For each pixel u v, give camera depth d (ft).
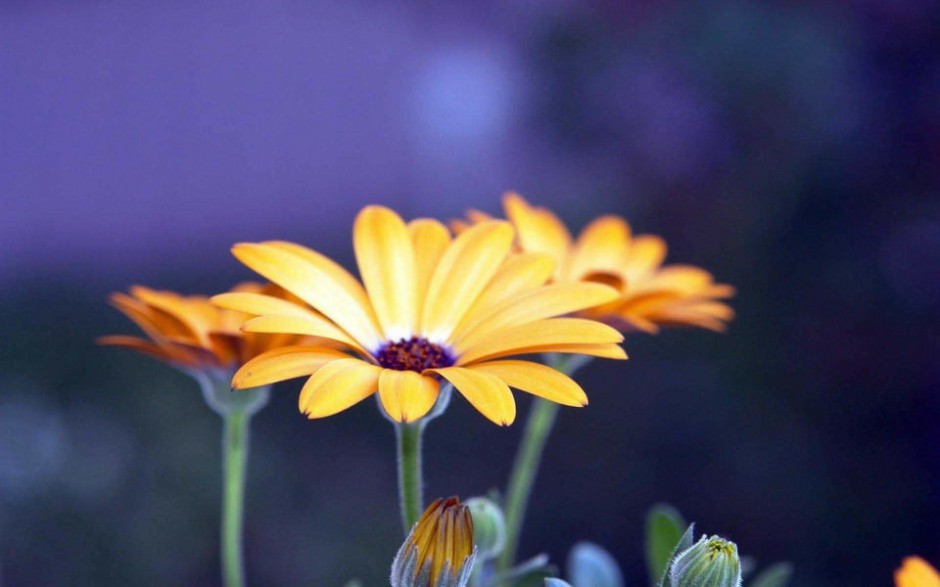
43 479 3.43
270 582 3.34
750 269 4.03
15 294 4.81
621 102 4.00
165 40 6.23
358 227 1.50
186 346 1.52
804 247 3.92
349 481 3.69
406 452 1.41
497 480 3.70
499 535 1.48
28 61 6.13
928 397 3.68
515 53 4.71
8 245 5.92
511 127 4.90
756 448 3.73
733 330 4.00
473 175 5.68
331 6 6.17
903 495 3.55
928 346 3.71
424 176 5.99
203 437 3.70
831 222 3.86
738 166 3.92
